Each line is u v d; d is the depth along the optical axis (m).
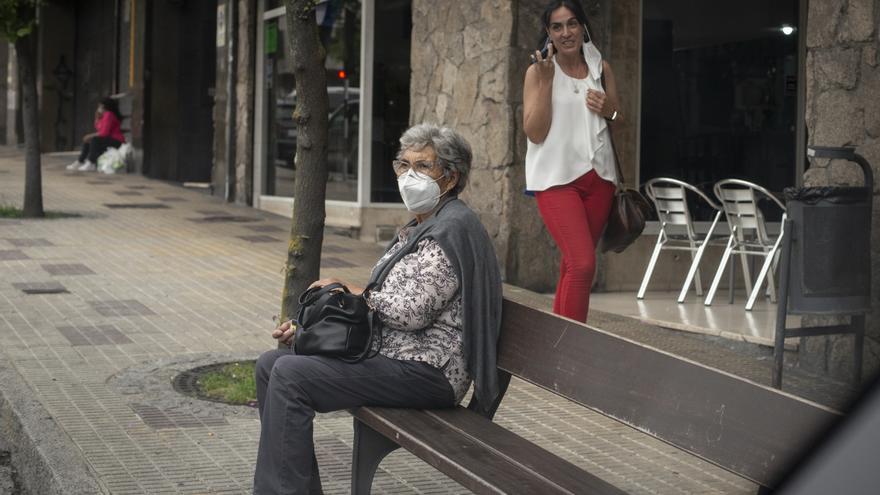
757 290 8.45
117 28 24.23
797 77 10.38
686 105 10.08
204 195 17.83
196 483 4.60
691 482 4.78
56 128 28.72
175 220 14.32
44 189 18.02
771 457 2.83
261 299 9.07
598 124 5.83
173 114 21.16
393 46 13.23
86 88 27.77
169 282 9.73
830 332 5.94
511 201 9.55
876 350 6.03
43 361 6.68
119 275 10.01
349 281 9.91
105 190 18.27
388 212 13.19
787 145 10.39
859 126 6.28
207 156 21.23
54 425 5.33
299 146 5.84
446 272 4.10
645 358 3.40
